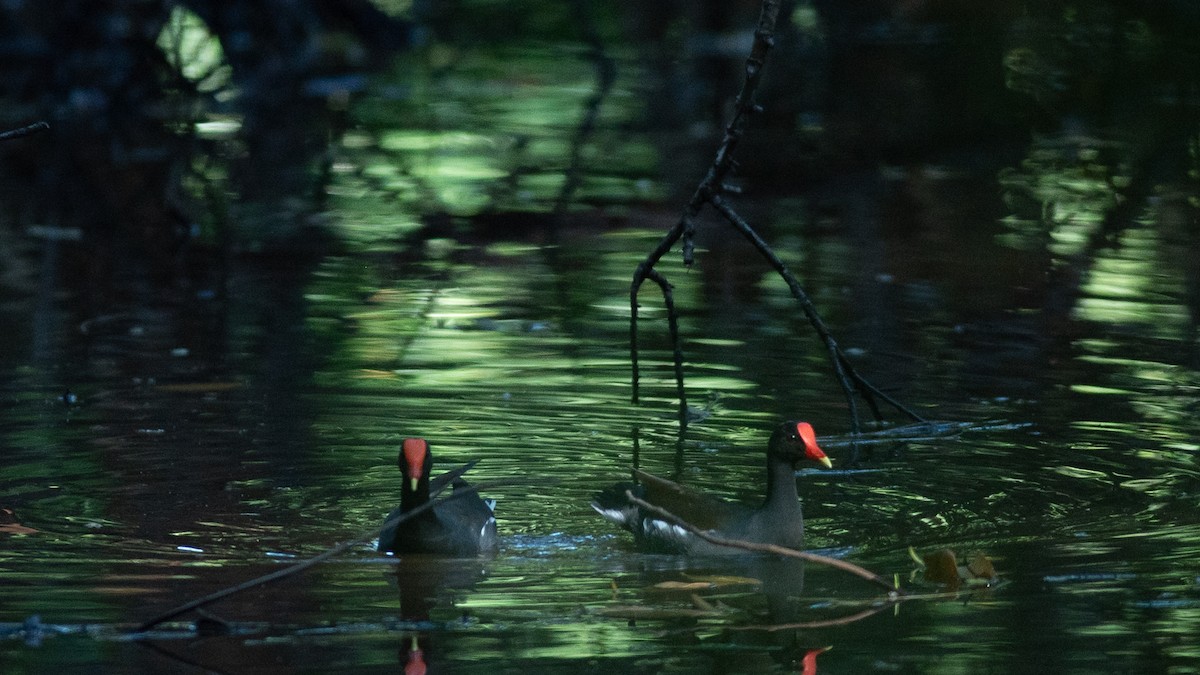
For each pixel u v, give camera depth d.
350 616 8.83
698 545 10.09
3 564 9.62
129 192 23.03
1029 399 13.35
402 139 27.16
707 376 14.17
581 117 29.11
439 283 17.84
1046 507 10.79
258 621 8.70
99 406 13.12
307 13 34.81
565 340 15.43
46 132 27.33
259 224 21.03
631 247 19.66
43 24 30.62
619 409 13.22
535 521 10.84
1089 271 17.83
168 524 10.51
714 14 36.97
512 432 12.63
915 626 8.61
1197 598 8.92
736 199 22.41
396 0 39.47
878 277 17.75
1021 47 31.97
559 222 21.12
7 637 8.39
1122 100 28.36
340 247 19.70
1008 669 7.93
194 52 31.69
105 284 17.66
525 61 35.38
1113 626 8.52
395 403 13.35
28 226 20.73
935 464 11.80
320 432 12.57
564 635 8.52
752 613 8.88
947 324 15.78
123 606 8.93
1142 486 11.16
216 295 17.19
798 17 34.00
